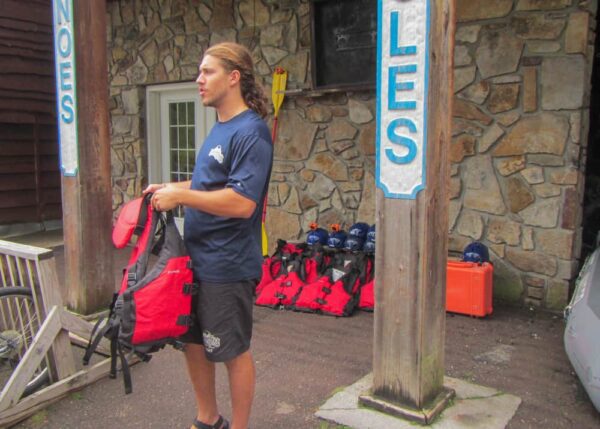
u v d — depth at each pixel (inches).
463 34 161.5
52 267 110.8
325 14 189.5
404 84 90.1
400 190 92.7
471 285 148.9
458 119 165.2
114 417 103.7
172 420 102.3
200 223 80.7
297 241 207.3
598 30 161.5
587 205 172.1
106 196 151.9
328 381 115.6
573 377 115.8
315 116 197.2
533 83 151.4
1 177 281.7
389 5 90.1
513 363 122.8
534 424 96.8
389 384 98.9
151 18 239.1
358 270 163.0
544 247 154.3
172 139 253.0
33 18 283.9
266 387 113.6
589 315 102.0
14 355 118.1
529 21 150.2
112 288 154.9
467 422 95.9
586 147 155.0
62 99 147.0
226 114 83.4
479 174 163.3
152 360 128.0
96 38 145.7
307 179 202.1
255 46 209.2
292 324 150.5
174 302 76.9
